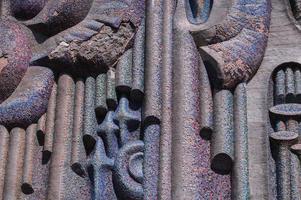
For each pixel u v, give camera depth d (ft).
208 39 15.76
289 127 15.25
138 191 15.25
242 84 15.58
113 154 15.78
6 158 16.19
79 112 16.16
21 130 16.30
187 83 15.55
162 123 15.44
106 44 16.34
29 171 16.03
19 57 16.44
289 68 15.69
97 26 16.42
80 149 15.93
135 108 16.02
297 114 15.24
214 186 15.12
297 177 14.94
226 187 15.12
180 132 15.24
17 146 16.17
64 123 16.12
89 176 15.80
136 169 15.42
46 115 16.31
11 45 16.44
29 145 16.17
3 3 17.19
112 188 15.58
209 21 15.81
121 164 15.47
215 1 15.96
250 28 15.85
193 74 15.65
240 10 15.88
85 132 15.96
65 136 16.05
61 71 16.51
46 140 16.10
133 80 16.05
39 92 16.30
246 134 15.25
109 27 16.40
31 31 16.84
